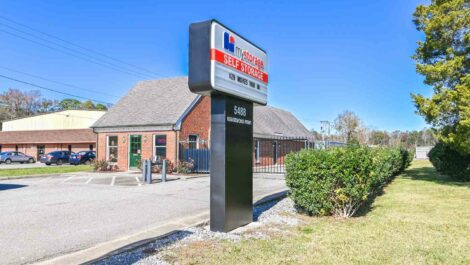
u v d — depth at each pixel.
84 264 4.41
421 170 22.41
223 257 4.76
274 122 32.66
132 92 25.62
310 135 38.66
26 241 5.76
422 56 14.48
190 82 6.15
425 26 14.05
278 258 4.75
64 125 48.78
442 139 13.55
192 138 21.34
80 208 8.73
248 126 7.10
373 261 4.69
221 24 6.28
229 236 5.89
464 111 12.35
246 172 6.91
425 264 4.61
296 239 5.72
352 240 5.68
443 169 16.22
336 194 7.32
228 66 6.41
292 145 32.91
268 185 13.98
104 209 8.61
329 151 7.58
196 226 6.55
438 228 6.53
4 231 6.41
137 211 8.36
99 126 23.03
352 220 7.20
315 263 4.59
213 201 6.32
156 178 16.73
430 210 8.37
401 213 7.98
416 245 5.43
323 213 7.49
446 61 13.30
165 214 8.01
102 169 21.80
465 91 12.38
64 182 15.20
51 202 9.64
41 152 44.88
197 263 4.52
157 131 20.77
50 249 5.34
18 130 51.09
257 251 5.04
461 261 4.73
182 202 9.68
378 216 7.63
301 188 7.54
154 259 4.64
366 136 46.38
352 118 46.78
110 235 6.16
